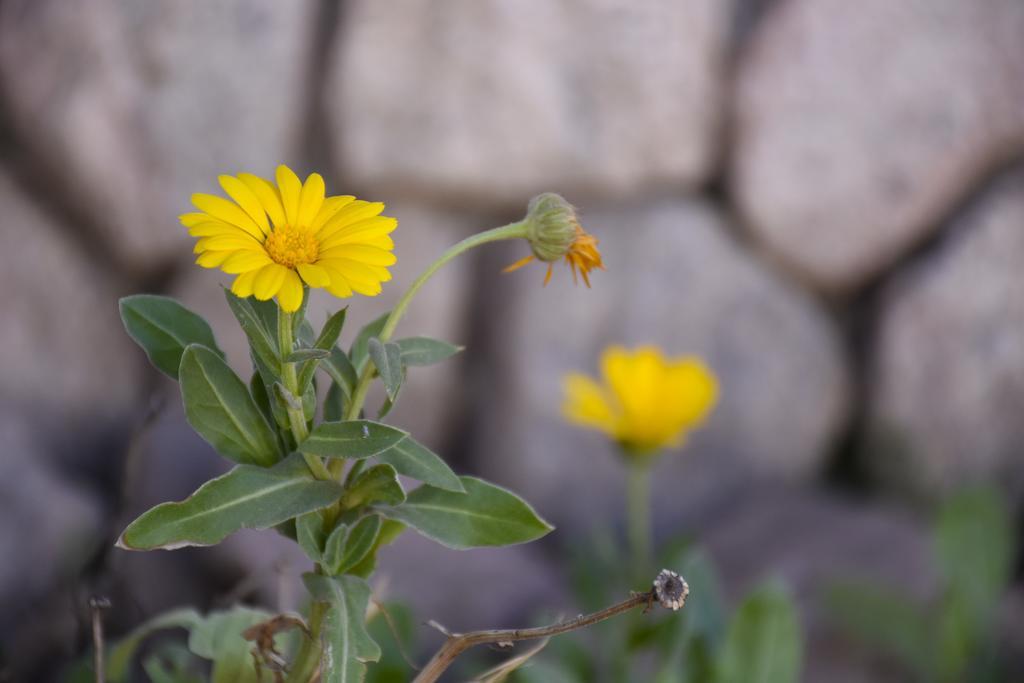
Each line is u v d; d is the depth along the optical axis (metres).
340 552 0.68
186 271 1.73
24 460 1.59
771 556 1.65
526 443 1.76
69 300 1.73
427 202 1.74
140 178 1.69
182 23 1.67
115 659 0.78
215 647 0.75
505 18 1.69
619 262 1.77
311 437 0.67
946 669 1.39
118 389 1.77
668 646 1.05
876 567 1.61
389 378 0.66
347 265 0.65
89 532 1.52
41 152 1.69
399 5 1.69
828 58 1.78
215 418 0.68
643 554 1.22
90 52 1.66
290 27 1.70
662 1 1.74
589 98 1.73
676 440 1.18
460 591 1.52
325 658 0.67
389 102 1.70
